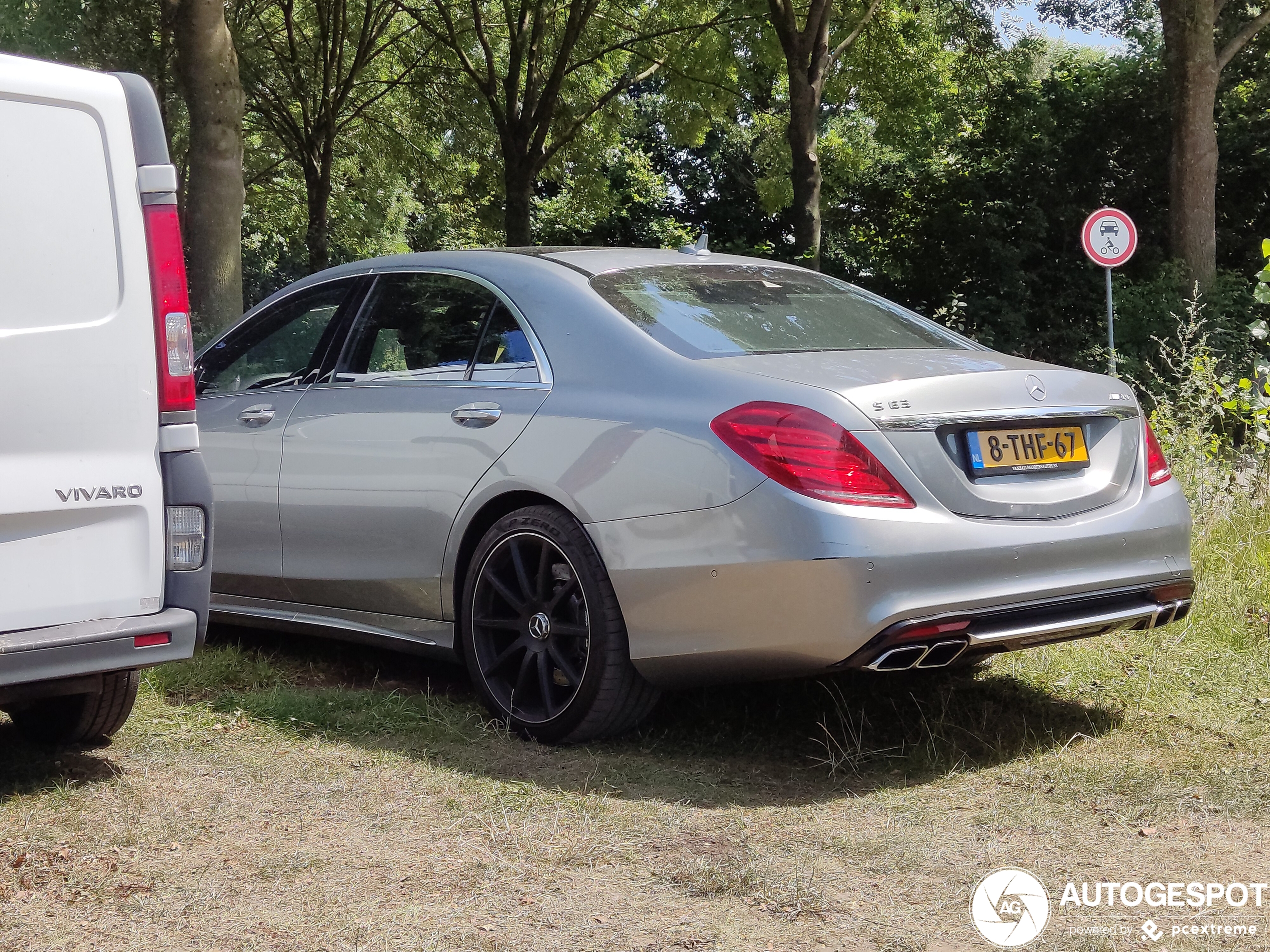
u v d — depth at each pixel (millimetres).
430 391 4320
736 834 3117
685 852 2994
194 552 3506
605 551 3664
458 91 24500
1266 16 19734
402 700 4273
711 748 3850
